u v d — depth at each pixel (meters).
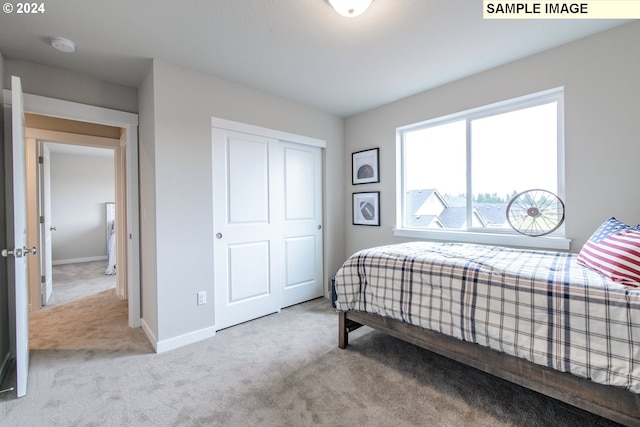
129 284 2.69
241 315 2.74
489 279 1.47
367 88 2.79
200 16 1.69
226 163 2.64
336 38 1.95
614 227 1.60
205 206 2.45
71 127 3.17
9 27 1.76
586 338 1.17
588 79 1.97
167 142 2.23
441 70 2.43
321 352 2.16
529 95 2.23
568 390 1.24
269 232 2.97
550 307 1.26
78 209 5.97
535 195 2.31
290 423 1.43
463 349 1.57
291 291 3.25
